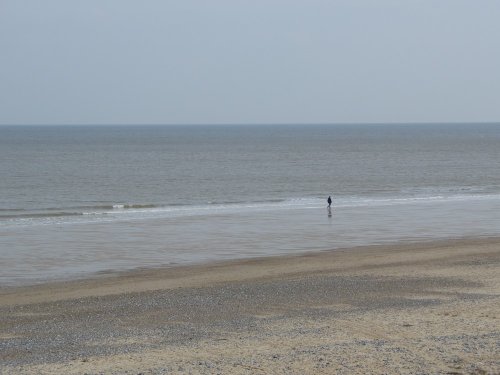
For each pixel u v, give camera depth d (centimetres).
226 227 4206
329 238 3778
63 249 3400
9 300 2295
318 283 2481
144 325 1862
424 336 1566
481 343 1443
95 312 2066
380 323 1744
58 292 2433
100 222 4441
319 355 1375
